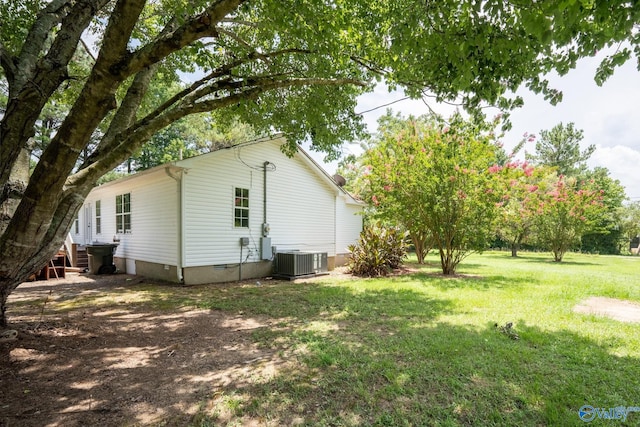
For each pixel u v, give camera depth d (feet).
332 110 19.54
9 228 9.94
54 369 10.12
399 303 19.16
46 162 8.96
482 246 31.19
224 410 7.89
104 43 7.70
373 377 9.53
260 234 31.91
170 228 27.43
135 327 14.82
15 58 11.28
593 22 7.66
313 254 32.78
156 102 37.86
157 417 7.58
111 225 37.32
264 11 11.94
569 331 13.57
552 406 7.91
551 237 55.88
